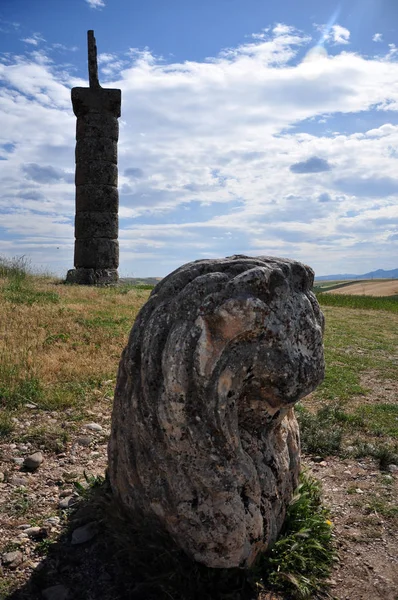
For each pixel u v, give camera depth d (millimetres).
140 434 3217
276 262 3420
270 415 3318
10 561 3379
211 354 2947
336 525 4027
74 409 6023
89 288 15555
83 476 4555
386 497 4504
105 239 18375
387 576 3432
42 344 8141
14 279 14242
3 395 6035
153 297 3479
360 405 7035
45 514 3936
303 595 3123
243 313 2967
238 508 3023
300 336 3254
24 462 4652
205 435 2979
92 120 18141
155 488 3180
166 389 2996
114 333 9242
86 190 18234
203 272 3350
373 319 15703
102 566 3348
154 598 3084
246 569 3117
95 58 18234
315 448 5469
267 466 3355
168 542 3174
